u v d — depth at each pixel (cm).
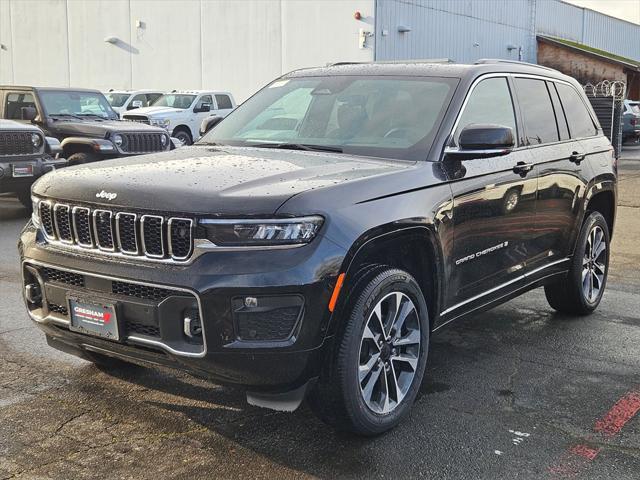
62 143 1165
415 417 389
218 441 357
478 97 452
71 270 347
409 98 446
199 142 482
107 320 337
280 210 313
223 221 312
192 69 2825
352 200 339
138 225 329
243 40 2658
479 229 427
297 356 314
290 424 377
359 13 2377
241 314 310
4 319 554
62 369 450
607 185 591
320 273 313
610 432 375
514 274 477
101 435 362
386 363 365
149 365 342
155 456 341
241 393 417
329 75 502
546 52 3525
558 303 582
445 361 479
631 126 2786
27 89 1237
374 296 343
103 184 351
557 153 520
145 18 2920
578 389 432
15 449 346
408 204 366
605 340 528
